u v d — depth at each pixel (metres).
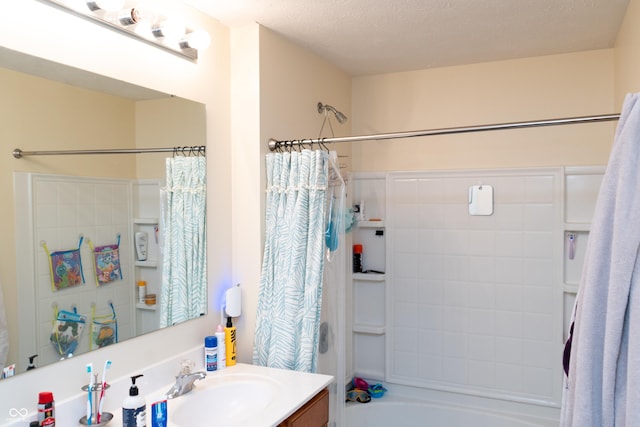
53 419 1.37
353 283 3.19
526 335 2.79
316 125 2.73
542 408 2.75
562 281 2.70
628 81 2.11
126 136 1.74
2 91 1.34
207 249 2.16
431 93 3.01
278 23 2.23
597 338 1.40
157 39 1.86
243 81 2.26
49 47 1.47
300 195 2.13
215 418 1.84
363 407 2.92
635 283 1.31
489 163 2.88
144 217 1.81
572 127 2.70
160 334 1.89
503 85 2.84
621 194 1.35
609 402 1.34
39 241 1.43
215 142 2.20
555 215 2.71
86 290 1.57
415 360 3.04
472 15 2.16
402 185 3.06
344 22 2.23
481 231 2.88
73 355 1.52
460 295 2.93
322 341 2.37
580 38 2.47
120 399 1.68
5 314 1.33
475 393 2.90
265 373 2.03
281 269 2.18
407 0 1.99
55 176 1.48
